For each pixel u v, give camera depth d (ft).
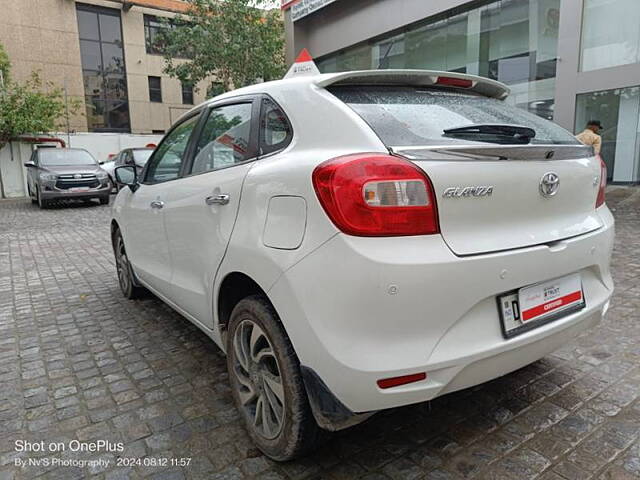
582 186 7.30
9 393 9.50
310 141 6.56
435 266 5.56
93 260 21.57
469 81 8.05
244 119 8.18
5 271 19.89
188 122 10.70
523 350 6.46
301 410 6.51
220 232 7.83
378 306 5.47
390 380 5.57
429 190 5.64
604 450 7.10
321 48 54.49
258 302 7.00
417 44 44.68
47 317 13.91
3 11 71.26
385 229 5.50
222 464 7.20
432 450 7.28
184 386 9.61
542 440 7.39
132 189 12.91
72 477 7.02
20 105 57.67
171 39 61.00
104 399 9.19
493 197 6.07
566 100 34.40
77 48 77.10
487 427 7.77
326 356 5.77
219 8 57.26
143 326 12.96
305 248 5.95
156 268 11.50
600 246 7.50
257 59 56.85
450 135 6.42
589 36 32.91
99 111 80.53
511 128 6.76
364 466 7.00
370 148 5.86
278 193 6.49
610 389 8.73
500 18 38.09
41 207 43.80
